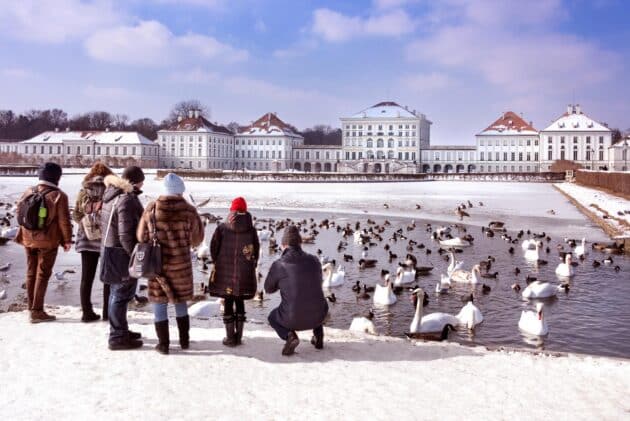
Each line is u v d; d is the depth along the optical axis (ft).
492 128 577.84
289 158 619.26
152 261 28.81
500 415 24.08
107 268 31.19
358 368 29.58
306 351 32.35
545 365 31.42
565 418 23.99
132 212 30.58
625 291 65.62
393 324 51.19
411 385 27.32
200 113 655.35
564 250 97.45
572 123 545.03
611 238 110.11
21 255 82.28
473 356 32.86
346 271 76.95
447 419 23.49
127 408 23.82
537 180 388.57
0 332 34.55
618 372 30.55
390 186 302.66
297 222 141.59
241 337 33.35
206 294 59.26
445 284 67.87
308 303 30.89
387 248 96.89
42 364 28.96
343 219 155.33
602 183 269.03
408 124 576.20
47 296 57.26
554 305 58.85
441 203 200.95
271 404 24.53
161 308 30.50
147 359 30.04
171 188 29.71
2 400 24.47
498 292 64.95
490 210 176.55
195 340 33.96
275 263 31.40
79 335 34.22
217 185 294.05
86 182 37.04
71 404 24.14
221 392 25.75
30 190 36.06
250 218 32.32
